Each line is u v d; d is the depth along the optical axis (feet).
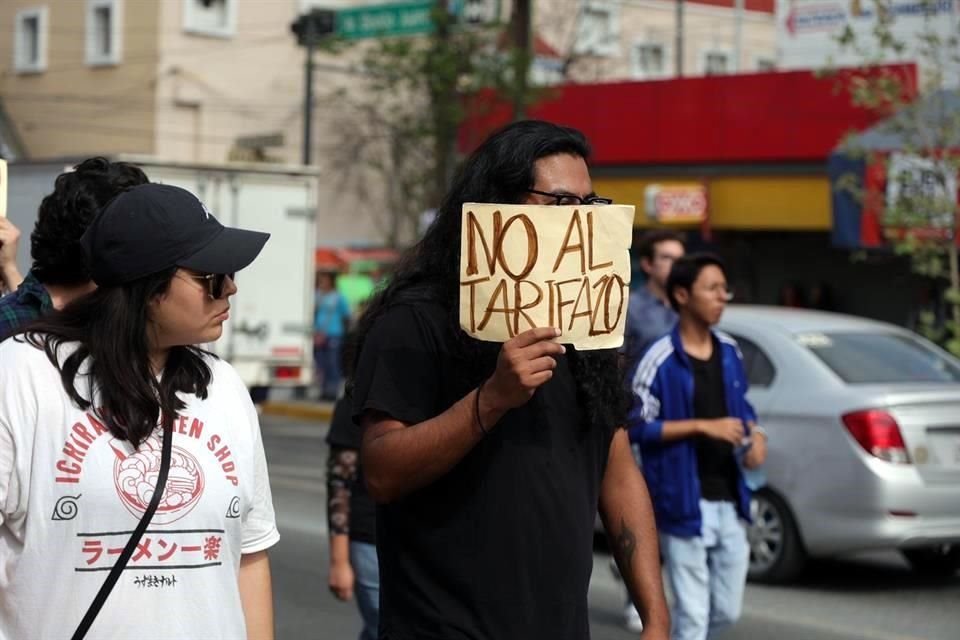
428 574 12.03
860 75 74.74
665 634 12.90
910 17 83.66
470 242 11.56
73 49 130.31
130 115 126.21
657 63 148.36
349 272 121.08
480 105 99.91
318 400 95.20
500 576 11.88
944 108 58.13
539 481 12.00
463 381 12.15
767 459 34.94
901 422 33.40
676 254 30.89
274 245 70.64
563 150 12.39
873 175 63.52
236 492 11.30
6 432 10.71
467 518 11.93
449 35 99.81
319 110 133.69
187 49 125.70
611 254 11.68
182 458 11.01
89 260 11.15
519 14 100.32
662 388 23.63
